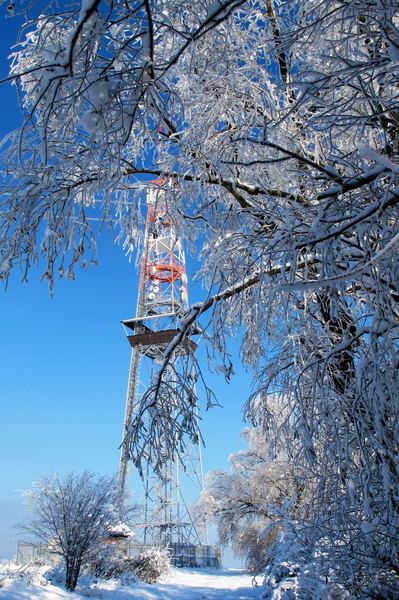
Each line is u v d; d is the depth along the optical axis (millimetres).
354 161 3766
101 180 3365
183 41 3906
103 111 2654
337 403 4305
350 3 2850
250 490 18328
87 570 13836
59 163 3607
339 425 4227
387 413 3572
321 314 4906
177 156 4480
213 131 4965
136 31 2520
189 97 4656
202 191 5090
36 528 11461
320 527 4641
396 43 2631
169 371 5609
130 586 13484
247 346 5422
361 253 3814
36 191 3393
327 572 4500
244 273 4488
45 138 2494
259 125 4691
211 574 21125
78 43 2430
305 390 4801
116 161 3047
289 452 5199
